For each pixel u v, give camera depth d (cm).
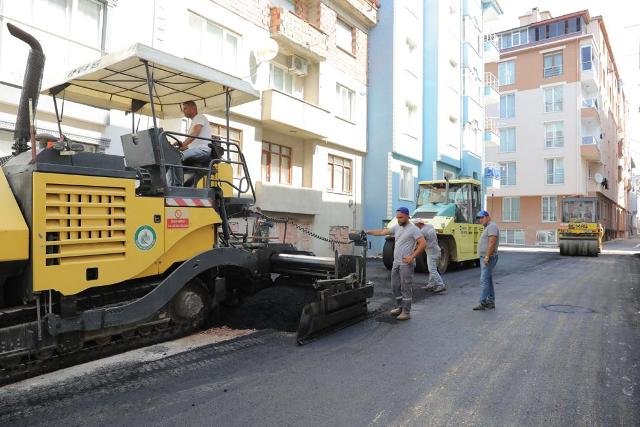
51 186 430
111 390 425
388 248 1344
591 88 4097
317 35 1733
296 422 364
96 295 484
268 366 497
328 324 630
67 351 471
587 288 1095
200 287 604
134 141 554
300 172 1825
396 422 366
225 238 622
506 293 1005
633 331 663
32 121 432
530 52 4050
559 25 3978
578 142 3819
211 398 409
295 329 637
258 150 1549
